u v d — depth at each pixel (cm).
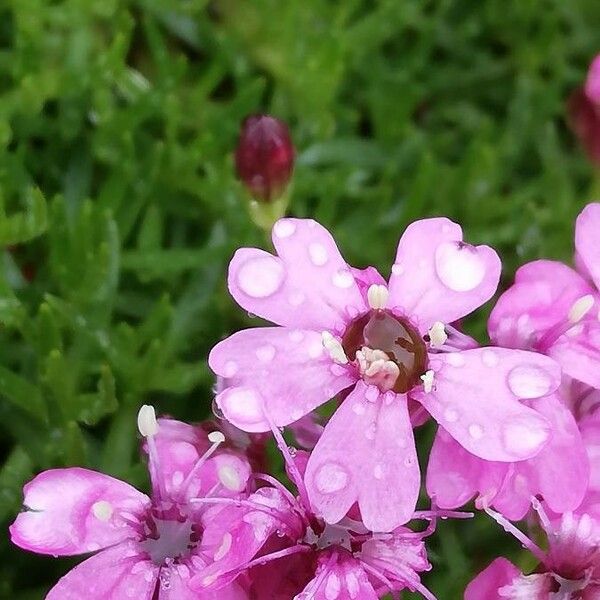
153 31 5
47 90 5
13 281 5
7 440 5
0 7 5
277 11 5
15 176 5
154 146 5
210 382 5
